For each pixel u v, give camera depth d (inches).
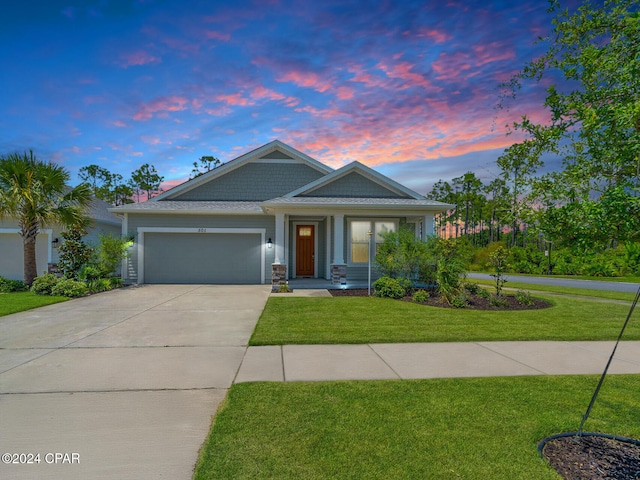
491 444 114.3
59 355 210.7
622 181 102.7
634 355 217.6
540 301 433.7
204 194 662.5
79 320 310.2
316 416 132.4
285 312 343.0
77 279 505.7
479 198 2054.6
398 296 439.5
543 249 1146.7
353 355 213.0
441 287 407.2
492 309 371.2
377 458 106.0
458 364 197.2
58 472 100.6
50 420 131.0
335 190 569.6
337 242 529.3
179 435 120.9
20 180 495.2
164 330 274.2
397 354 215.6
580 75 109.7
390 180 566.6
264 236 607.5
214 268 605.6
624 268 983.0
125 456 108.3
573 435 121.6
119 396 152.6
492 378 174.9
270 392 154.7
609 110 96.3
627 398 151.6
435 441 115.6
